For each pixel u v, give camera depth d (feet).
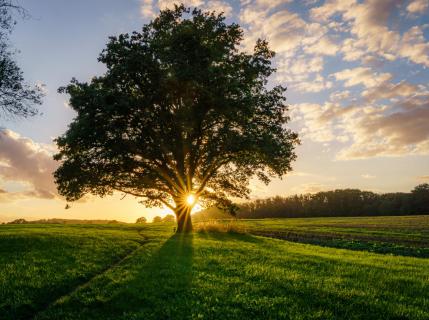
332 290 40.11
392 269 57.06
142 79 119.03
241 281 44.14
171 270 50.85
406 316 32.04
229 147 114.42
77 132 110.73
